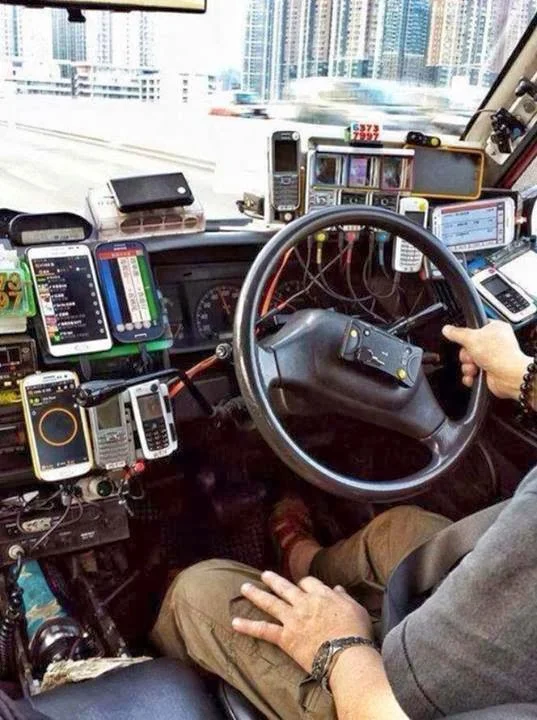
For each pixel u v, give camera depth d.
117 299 1.67
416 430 1.48
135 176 1.80
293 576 1.88
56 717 1.10
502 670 0.91
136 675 1.20
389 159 1.99
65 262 1.64
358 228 1.88
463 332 1.45
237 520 2.02
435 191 2.08
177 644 1.42
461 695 0.93
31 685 1.47
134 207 1.76
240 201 2.06
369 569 1.56
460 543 1.21
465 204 2.08
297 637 1.18
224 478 2.02
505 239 2.12
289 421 1.86
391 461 2.08
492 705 0.91
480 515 1.21
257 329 1.44
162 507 2.00
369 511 2.04
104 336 1.64
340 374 1.43
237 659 1.25
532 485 0.95
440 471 1.44
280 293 1.90
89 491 1.63
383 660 1.00
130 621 1.87
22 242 1.68
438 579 1.21
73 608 1.70
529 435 1.91
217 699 1.25
